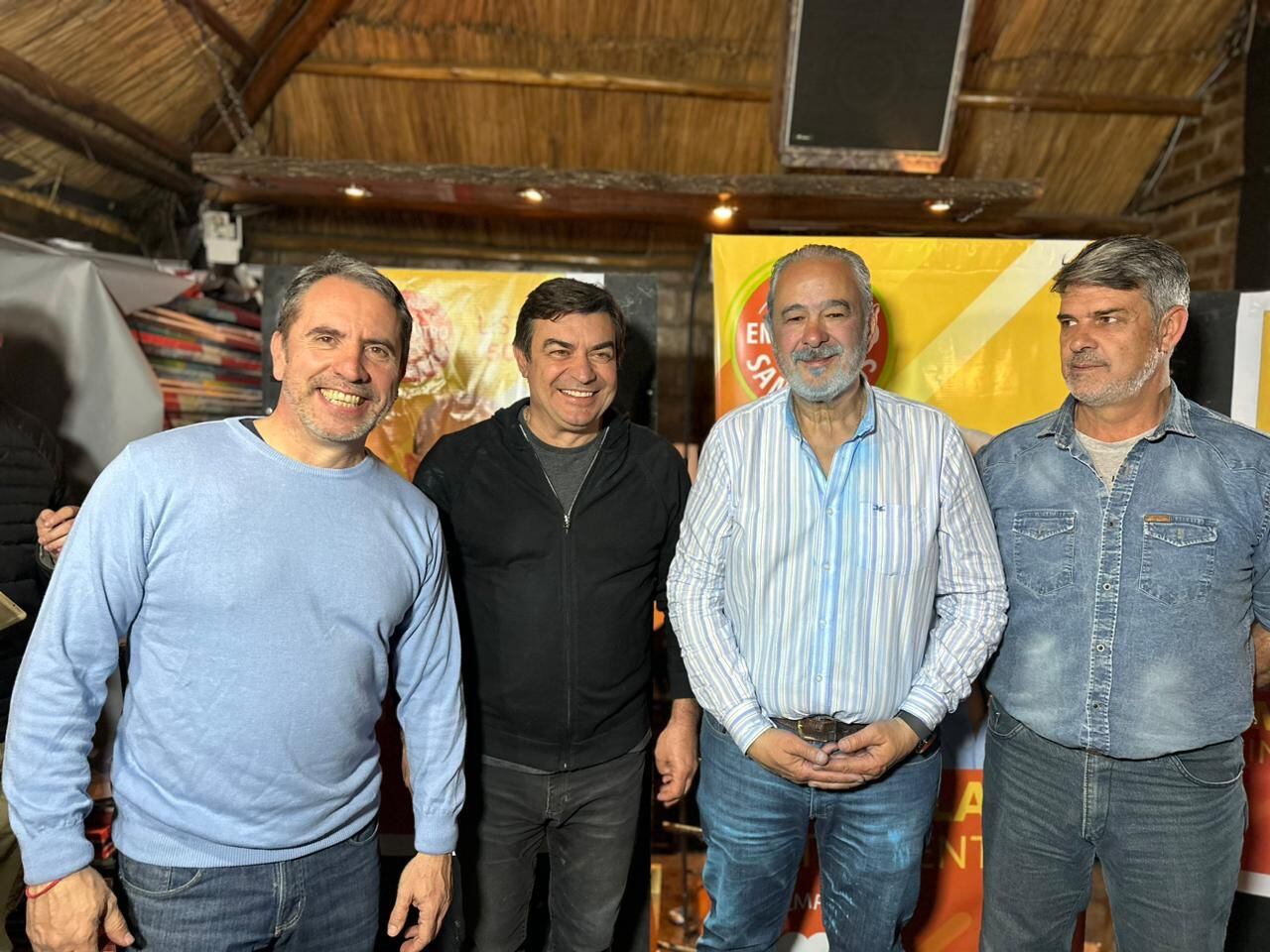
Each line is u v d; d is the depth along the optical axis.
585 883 1.75
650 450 1.78
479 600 1.71
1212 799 1.48
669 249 4.32
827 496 1.54
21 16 2.49
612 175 2.97
